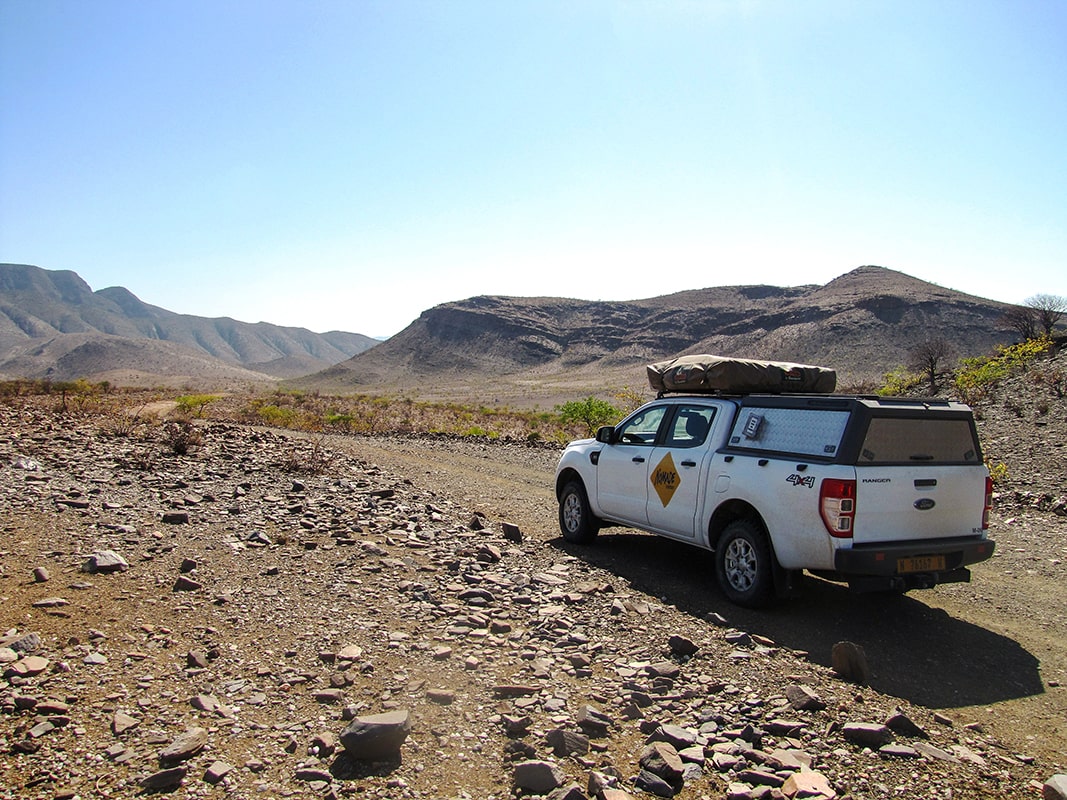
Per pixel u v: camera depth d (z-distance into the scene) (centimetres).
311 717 409
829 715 442
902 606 680
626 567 766
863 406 587
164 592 589
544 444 2191
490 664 489
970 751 410
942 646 583
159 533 743
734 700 456
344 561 700
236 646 498
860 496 573
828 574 621
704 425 724
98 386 5016
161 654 480
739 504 662
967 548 613
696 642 549
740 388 726
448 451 1917
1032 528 1004
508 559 762
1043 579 782
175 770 345
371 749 366
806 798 349
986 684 514
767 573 623
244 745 378
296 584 629
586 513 858
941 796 362
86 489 910
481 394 13088
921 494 601
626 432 822
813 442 612
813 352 13525
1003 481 1246
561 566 746
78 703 412
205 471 1120
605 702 444
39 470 1002
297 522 845
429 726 402
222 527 797
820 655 545
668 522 741
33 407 2091
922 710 462
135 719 397
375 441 2134
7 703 403
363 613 570
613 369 18512
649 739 402
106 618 529
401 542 791
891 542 588
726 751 391
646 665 499
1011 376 2184
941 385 2489
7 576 590
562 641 532
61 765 353
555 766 359
